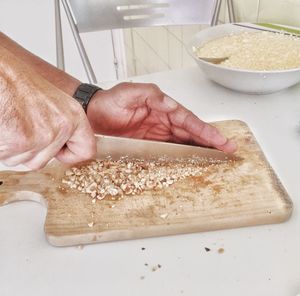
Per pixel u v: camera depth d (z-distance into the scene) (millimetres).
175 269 468
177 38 1279
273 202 525
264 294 437
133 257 485
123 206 536
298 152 621
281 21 854
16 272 473
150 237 510
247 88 718
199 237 506
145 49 1579
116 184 571
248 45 791
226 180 565
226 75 703
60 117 416
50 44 1785
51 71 679
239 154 608
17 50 680
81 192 560
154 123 666
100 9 1036
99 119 670
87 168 599
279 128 673
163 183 566
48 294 450
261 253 479
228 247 490
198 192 550
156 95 638
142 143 592
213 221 507
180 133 653
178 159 604
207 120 699
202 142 627
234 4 959
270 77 679
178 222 507
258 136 657
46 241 509
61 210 534
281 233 503
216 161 598
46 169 598
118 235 503
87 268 475
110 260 483
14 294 452
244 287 445
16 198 564
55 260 486
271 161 605
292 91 763
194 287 448
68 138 446
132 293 447
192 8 1030
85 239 500
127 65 1834
